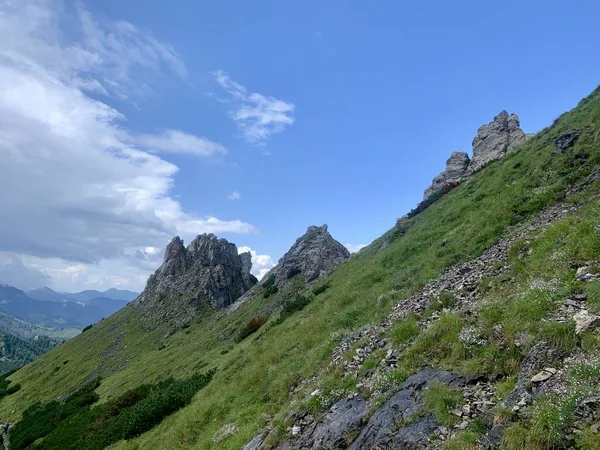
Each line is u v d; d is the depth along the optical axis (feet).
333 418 43.98
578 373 27.61
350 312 81.30
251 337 152.46
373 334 60.70
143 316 361.92
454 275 66.39
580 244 44.70
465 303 52.42
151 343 287.89
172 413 101.96
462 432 29.86
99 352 312.29
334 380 52.49
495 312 41.73
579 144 88.07
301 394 56.85
